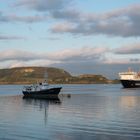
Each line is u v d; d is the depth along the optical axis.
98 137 34.72
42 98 113.56
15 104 85.62
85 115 54.78
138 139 33.59
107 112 59.53
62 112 60.81
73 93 158.12
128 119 48.41
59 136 35.47
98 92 168.12
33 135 36.09
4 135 36.16
